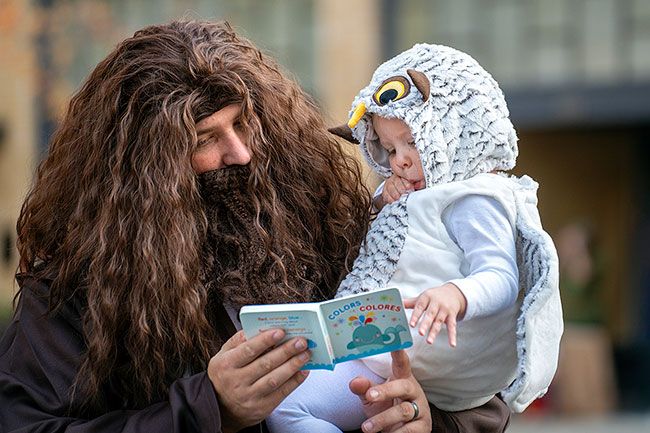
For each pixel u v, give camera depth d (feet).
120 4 55.83
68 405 15.05
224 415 14.15
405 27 58.80
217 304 15.64
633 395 66.95
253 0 58.44
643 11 59.26
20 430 14.82
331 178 16.88
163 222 15.31
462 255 15.26
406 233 15.46
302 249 16.08
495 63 60.59
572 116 59.67
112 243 15.38
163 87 15.90
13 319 16.15
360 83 57.98
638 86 59.31
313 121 17.19
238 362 13.79
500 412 16.31
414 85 15.52
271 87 16.74
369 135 16.30
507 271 14.70
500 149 15.52
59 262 15.92
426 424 14.76
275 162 16.46
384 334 13.76
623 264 75.56
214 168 15.85
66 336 15.44
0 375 15.47
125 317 15.23
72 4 47.83
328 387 15.31
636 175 74.84
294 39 58.49
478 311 14.28
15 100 51.39
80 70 48.67
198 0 57.88
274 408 14.02
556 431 50.34
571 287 62.69
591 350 56.39
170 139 15.53
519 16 59.98
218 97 15.83
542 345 14.85
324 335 13.50
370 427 14.58
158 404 14.58
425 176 15.48
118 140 15.80
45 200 16.35
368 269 15.69
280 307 13.55
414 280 15.31
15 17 44.78
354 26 58.13
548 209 74.79
